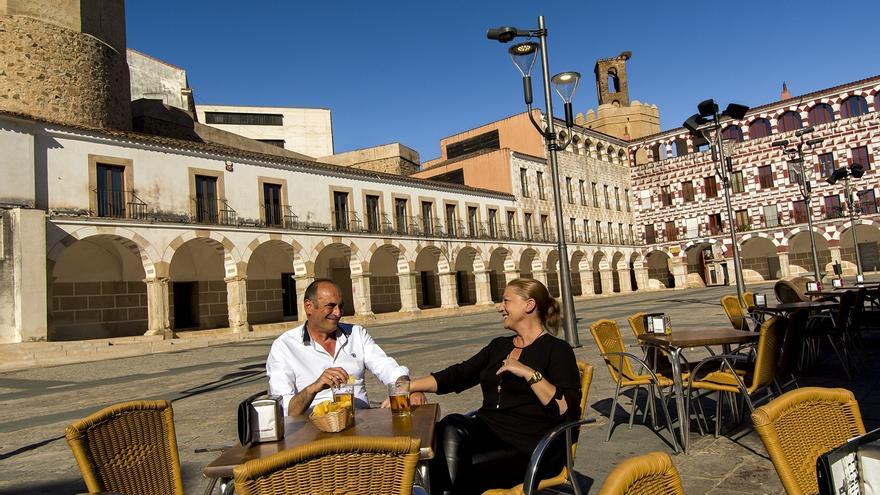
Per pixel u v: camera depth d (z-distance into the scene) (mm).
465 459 3367
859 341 10414
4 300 19453
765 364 4996
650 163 56906
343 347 4223
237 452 2775
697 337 5633
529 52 12703
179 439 6688
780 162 48562
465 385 3938
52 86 25547
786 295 12922
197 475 5238
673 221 55094
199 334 25906
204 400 9500
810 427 2436
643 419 6074
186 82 37531
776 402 2369
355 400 4121
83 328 24109
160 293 23859
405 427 3023
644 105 63594
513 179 45469
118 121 28719
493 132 52625
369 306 32469
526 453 3402
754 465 4598
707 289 44906
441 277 37875
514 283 3779
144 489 2904
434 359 12703
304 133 63531
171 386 11633
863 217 44562
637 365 9203
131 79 35219
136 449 2934
